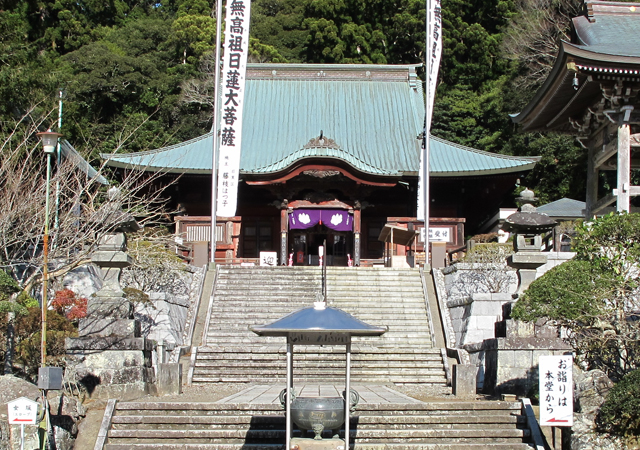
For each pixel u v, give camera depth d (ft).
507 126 156.04
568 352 48.42
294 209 109.60
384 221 120.57
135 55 185.16
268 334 32.35
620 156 71.51
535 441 37.88
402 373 59.82
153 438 38.24
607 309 44.19
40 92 84.64
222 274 80.59
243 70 88.58
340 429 38.52
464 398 48.34
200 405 40.68
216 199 92.27
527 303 45.16
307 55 184.85
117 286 50.75
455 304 71.10
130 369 46.96
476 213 127.44
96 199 78.43
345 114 129.90
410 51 182.50
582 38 77.46
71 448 38.34
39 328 50.52
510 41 161.99
